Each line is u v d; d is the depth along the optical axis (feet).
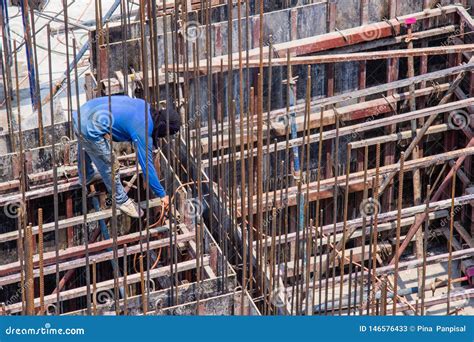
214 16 155.02
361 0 151.74
